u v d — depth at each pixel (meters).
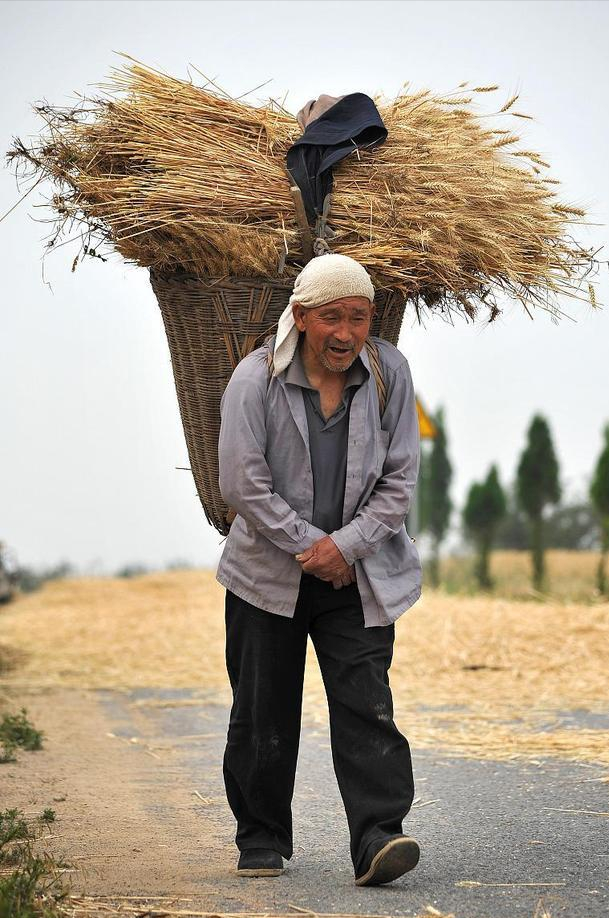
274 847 7.05
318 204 6.94
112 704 14.98
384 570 6.73
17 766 10.70
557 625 17.31
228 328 6.94
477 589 31.28
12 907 5.83
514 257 7.14
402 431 6.73
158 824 8.47
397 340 7.31
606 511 28.77
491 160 7.44
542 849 7.50
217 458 7.26
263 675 6.88
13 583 34.03
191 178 7.00
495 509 35.53
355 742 6.66
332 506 6.68
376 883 6.68
